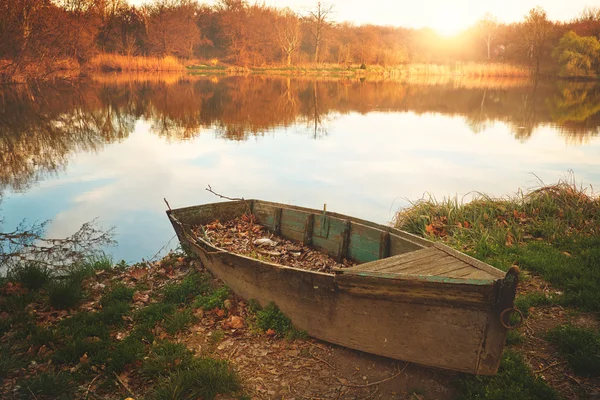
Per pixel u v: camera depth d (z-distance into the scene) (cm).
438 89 3788
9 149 1559
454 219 834
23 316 531
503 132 1892
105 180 1206
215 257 589
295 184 1165
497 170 1283
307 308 486
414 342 423
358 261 621
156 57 5606
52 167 1341
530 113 2434
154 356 462
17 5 3238
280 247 689
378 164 1365
